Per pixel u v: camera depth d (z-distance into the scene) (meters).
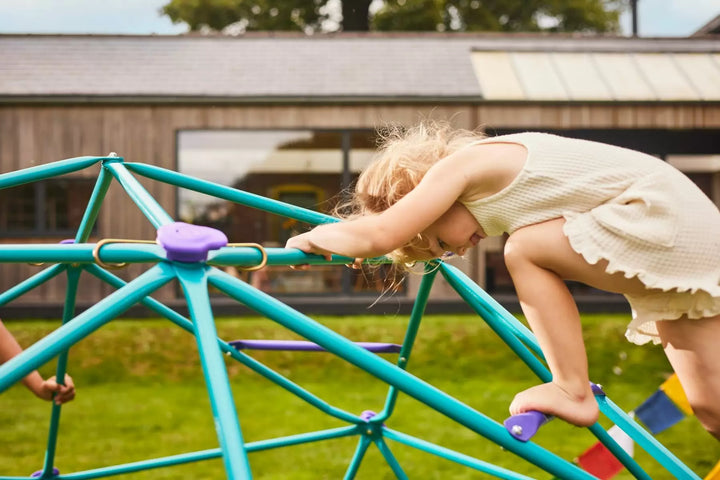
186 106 8.56
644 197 1.44
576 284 8.77
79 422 4.60
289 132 8.80
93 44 10.02
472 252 8.67
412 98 8.49
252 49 10.11
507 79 9.12
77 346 6.41
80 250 1.16
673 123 8.78
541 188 1.50
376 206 1.71
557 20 23.25
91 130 8.53
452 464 3.69
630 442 2.40
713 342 1.45
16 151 8.49
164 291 8.22
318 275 8.66
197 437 4.22
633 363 6.19
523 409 1.42
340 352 1.18
